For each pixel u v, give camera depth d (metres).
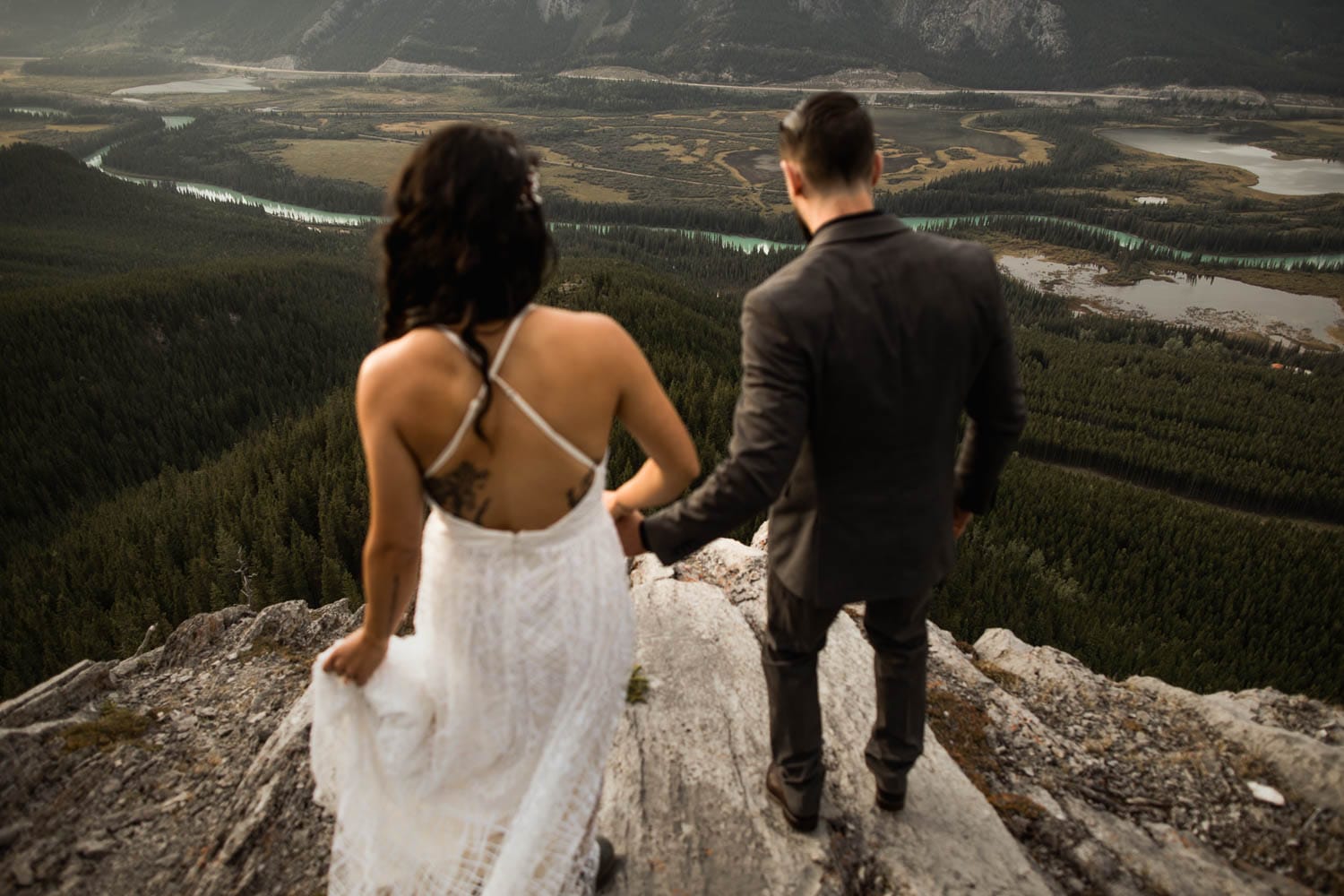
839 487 2.45
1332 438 99.81
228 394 97.75
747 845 2.98
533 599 2.05
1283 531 65.00
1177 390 114.19
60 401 91.50
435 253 1.74
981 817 3.18
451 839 2.25
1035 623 43.00
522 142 1.84
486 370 1.82
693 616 4.38
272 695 4.29
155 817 3.35
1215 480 83.38
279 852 3.07
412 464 1.92
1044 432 90.88
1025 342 131.25
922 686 2.93
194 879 3.02
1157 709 4.14
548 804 2.21
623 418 2.16
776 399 2.25
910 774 3.39
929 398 2.35
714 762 3.37
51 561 51.56
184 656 4.82
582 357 1.95
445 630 2.12
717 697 3.75
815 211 2.47
